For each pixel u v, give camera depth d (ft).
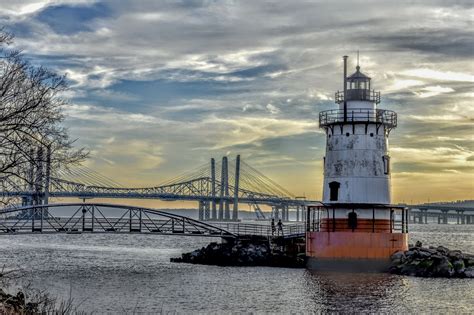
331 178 240.12
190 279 209.56
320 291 183.21
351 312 152.15
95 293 178.81
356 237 231.71
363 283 199.62
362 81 241.35
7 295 122.52
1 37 113.91
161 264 260.21
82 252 331.36
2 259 279.28
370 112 239.09
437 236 645.51
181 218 288.92
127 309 154.51
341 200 236.43
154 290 185.06
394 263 227.81
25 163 115.96
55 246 384.47
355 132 238.68
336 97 246.06
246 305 160.56
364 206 233.76
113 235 559.38
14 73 114.62
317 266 236.63
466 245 468.75
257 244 267.59
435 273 215.92
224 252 263.49
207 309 155.33
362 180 236.02
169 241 472.03
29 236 532.73
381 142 240.12
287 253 263.08
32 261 270.87
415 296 175.01
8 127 113.80
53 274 219.41
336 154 240.73
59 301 162.71
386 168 239.30
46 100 117.39
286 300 168.04
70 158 121.80
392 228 237.86
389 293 180.14
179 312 151.53
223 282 202.28
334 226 236.02
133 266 250.98
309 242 241.14
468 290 185.88
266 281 204.85
